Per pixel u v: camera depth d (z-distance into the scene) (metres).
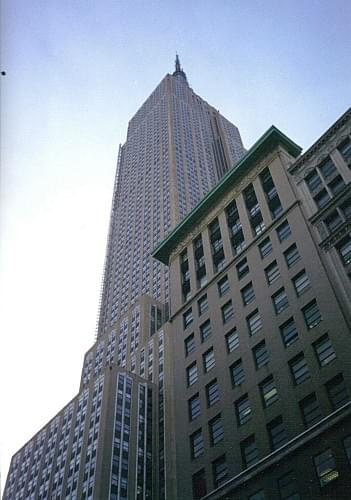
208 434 45.91
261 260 53.00
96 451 109.25
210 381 49.41
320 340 41.53
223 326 52.31
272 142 63.34
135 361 139.25
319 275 45.25
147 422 120.56
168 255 71.12
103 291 185.00
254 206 60.28
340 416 35.91
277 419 40.69
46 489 115.56
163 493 108.81
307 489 35.03
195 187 194.88
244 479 39.38
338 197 48.97
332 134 55.03
